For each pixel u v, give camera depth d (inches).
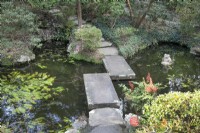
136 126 156.8
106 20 381.1
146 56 339.0
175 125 131.3
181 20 367.9
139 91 203.8
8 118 201.0
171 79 275.4
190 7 363.3
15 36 312.5
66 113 211.2
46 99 227.6
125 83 264.7
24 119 200.7
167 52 354.3
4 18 301.7
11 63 287.9
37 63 297.1
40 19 368.8
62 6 377.4
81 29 311.0
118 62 296.7
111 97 220.4
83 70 288.2
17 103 218.5
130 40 347.3
